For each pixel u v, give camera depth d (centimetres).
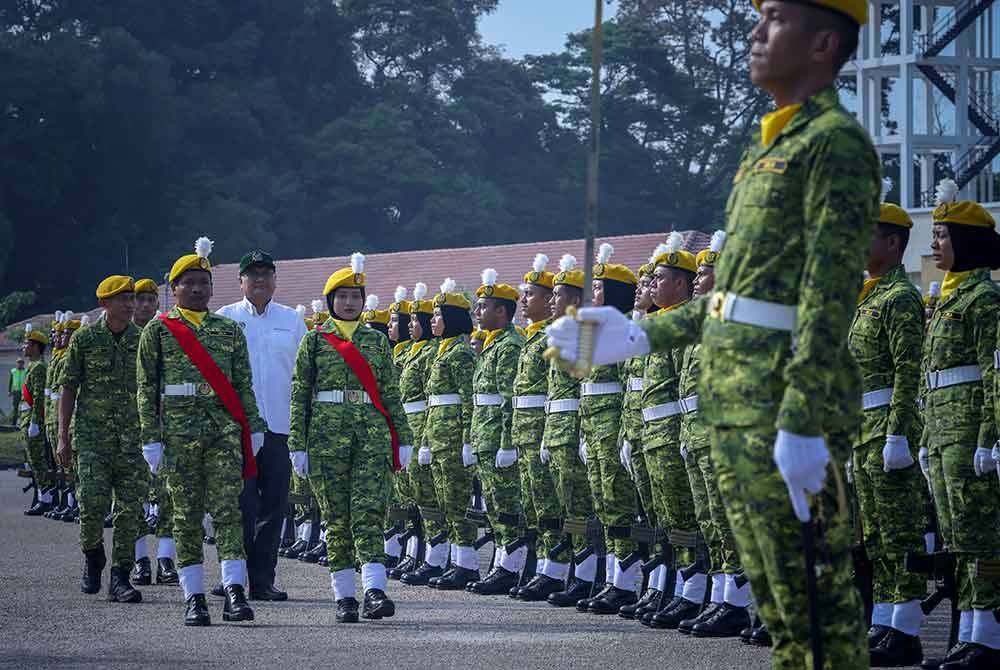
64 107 7581
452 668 916
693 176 8600
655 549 1216
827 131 515
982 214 918
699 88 8706
